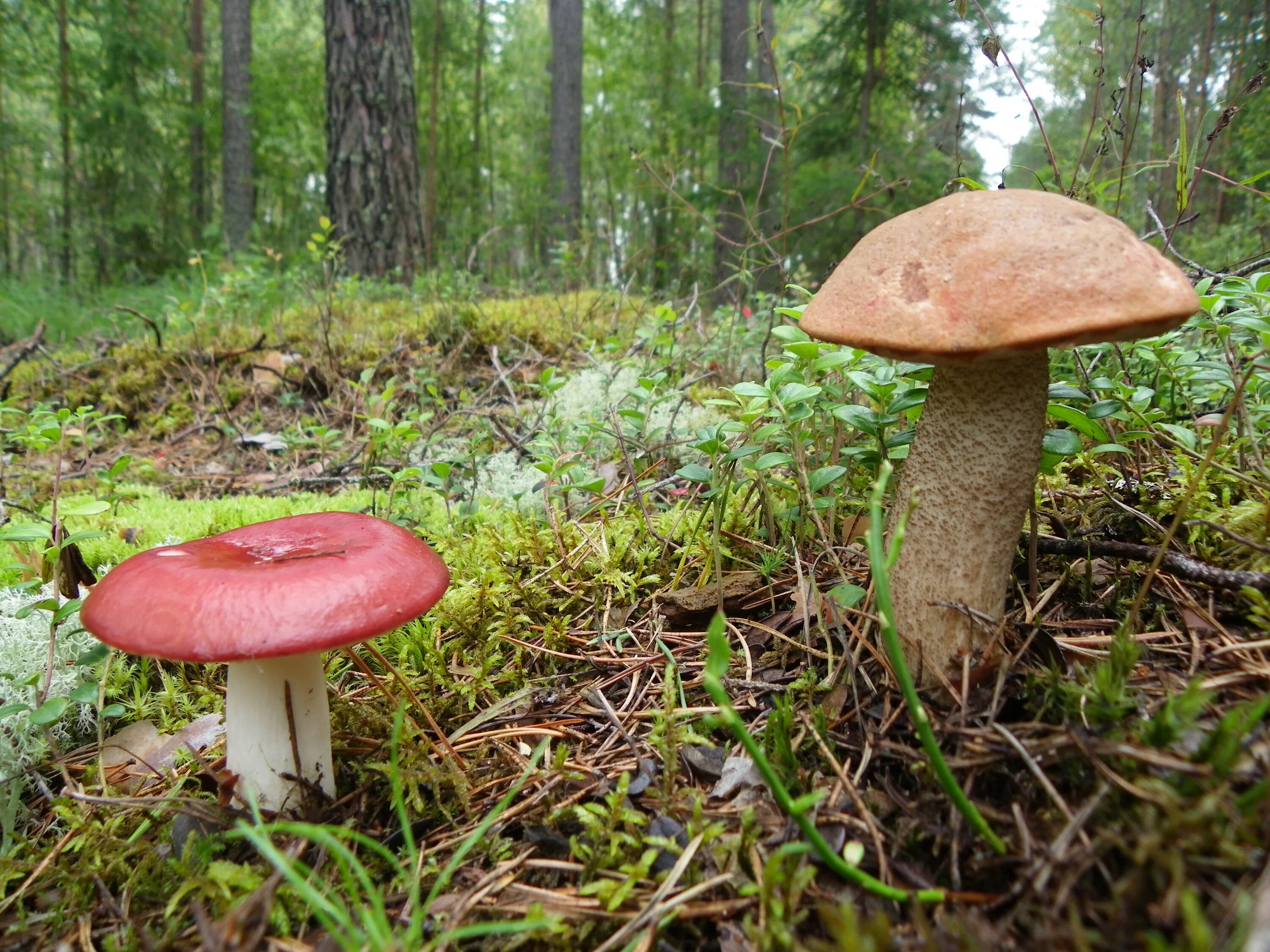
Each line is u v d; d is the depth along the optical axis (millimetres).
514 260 1825
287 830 200
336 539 244
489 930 188
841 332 216
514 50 3449
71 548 279
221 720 296
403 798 235
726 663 182
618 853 219
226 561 229
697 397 584
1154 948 156
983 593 237
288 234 2326
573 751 270
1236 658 236
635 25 2738
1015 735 216
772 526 336
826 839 214
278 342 822
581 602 344
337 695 290
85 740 299
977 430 231
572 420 516
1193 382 369
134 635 203
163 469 604
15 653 303
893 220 232
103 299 1308
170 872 231
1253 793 172
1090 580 279
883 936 166
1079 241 200
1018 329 194
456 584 352
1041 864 186
